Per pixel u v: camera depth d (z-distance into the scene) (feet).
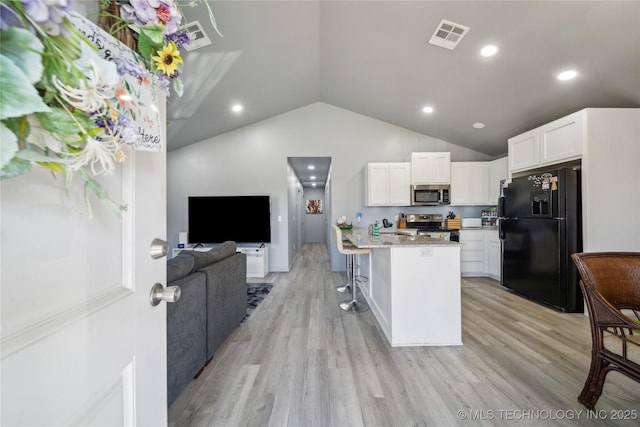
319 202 34.99
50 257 1.40
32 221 1.31
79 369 1.55
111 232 1.87
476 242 14.57
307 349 6.96
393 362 6.33
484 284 12.97
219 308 6.80
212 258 6.95
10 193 1.22
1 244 1.18
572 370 5.95
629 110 8.56
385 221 15.53
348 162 16.47
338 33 9.39
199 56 9.04
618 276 4.89
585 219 8.57
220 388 5.43
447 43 8.39
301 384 5.54
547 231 9.64
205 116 13.67
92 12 1.65
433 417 4.63
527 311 9.46
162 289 2.42
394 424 4.50
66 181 1.34
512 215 11.28
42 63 1.12
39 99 1.08
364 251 9.21
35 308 1.31
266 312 9.61
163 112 2.38
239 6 7.43
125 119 1.57
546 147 9.99
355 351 6.86
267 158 16.53
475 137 14.74
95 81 1.34
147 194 2.28
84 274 1.62
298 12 8.25
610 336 4.62
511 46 7.98
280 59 10.59
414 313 7.17
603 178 8.52
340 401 5.03
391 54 9.76
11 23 1.01
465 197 15.44
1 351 1.14
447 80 10.44
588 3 6.17
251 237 16.21
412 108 13.55
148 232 2.29
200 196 16.47
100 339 1.73
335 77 12.78
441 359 6.44
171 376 4.73
